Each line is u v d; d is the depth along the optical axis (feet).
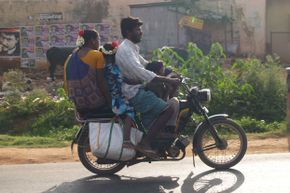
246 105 47.60
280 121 46.42
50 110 49.57
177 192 21.66
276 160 27.27
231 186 22.29
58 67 91.04
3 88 69.56
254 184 22.48
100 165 25.23
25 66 101.60
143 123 23.79
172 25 98.53
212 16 96.89
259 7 97.30
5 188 23.36
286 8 100.22
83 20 100.94
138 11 99.91
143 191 22.02
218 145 24.77
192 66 48.32
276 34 100.58
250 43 97.81
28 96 51.70
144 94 23.38
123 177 24.64
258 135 37.70
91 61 23.03
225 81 48.01
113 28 100.58
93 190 22.45
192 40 98.22
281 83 49.14
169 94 24.32
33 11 101.50
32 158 30.94
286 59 100.17
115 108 23.27
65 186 23.34
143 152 23.39
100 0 100.37
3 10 101.81
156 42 99.30
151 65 24.64
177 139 23.88
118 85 23.41
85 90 23.26
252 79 49.32
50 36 101.30
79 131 24.50
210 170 25.29
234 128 25.14
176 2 97.71
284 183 22.53
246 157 28.25
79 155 24.94
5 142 38.40
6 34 101.96
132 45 23.54
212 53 49.42
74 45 101.30
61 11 101.24
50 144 37.19
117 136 23.25
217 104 47.24
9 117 49.11
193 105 24.21
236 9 97.30
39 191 22.66
